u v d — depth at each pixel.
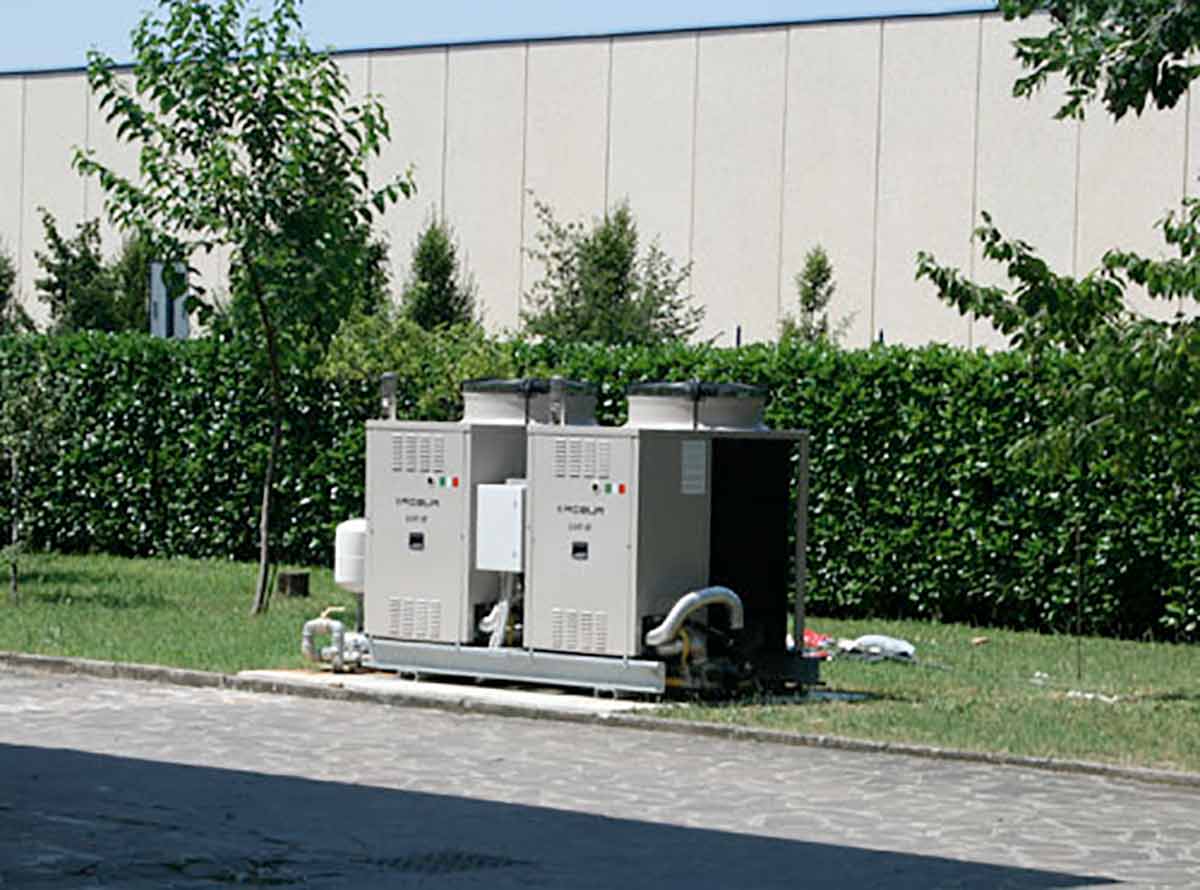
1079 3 14.68
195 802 10.22
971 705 14.48
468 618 15.31
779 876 8.67
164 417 25.52
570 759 12.09
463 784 11.02
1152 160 33.19
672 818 10.09
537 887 8.34
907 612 20.59
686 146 37.97
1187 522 18.92
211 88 19.34
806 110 36.72
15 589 20.25
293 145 19.34
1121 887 8.57
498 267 39.72
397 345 23.19
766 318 37.09
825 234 36.50
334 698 14.83
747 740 13.10
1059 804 10.92
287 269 19.50
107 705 14.04
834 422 20.48
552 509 14.88
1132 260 14.70
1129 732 13.27
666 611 14.79
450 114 40.25
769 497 15.86
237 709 14.02
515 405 15.66
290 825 9.65
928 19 35.50
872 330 35.94
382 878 8.47
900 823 10.12
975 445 19.84
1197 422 14.91
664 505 14.73
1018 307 14.99
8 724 12.98
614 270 35.12
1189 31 14.21
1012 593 19.84
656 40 38.31
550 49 39.34
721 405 15.15
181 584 22.33
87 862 8.61
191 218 19.44
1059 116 15.22
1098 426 14.76
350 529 16.17
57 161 43.00
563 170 39.16
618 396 21.80
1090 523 19.34
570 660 14.76
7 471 26.50
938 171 35.34
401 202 40.72
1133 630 19.45
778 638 15.83
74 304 36.94
